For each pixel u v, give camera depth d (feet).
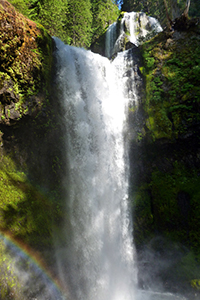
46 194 22.99
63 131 26.55
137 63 35.22
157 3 75.77
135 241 29.32
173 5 53.88
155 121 30.12
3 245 16.21
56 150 25.34
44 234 20.36
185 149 28.68
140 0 90.27
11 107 20.34
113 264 26.35
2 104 19.70
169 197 28.53
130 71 35.01
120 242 28.27
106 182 29.48
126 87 34.53
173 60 31.17
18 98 20.94
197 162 28.12
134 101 33.17
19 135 21.57
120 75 35.83
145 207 29.94
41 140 23.86
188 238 26.11
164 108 30.04
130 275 27.27
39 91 23.54
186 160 28.84
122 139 32.60
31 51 22.84
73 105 28.58
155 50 33.55
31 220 19.54
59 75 27.91
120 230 28.91
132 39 68.59
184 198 27.66
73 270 22.08
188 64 30.04
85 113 29.89
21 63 21.16
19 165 21.16
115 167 31.22
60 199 24.29
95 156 29.37
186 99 28.40
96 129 30.50
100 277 24.48
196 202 26.45
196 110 27.66
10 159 20.44
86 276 23.09
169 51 32.45
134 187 31.37
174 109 28.94
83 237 24.75
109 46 78.33
